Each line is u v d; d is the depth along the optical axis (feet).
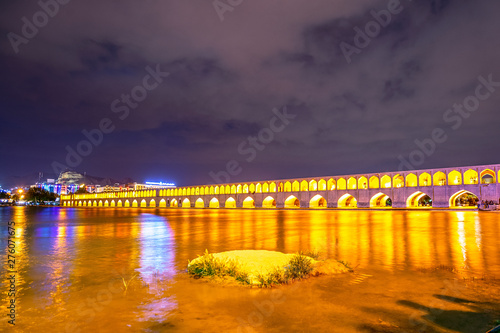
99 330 13.30
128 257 31.12
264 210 180.75
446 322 13.67
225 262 22.31
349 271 22.99
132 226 72.28
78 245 40.50
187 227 67.72
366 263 25.94
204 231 58.03
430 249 32.81
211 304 16.35
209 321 14.11
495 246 34.24
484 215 89.40
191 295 17.93
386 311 15.07
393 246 35.32
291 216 109.50
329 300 16.70
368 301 16.51
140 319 14.47
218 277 21.13
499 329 10.09
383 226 61.00
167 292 18.61
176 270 24.67
